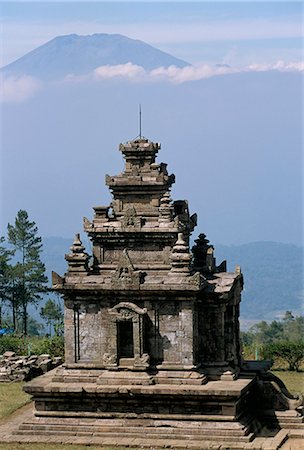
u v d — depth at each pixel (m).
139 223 68.12
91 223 69.12
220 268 73.38
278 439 63.88
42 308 148.00
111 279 66.12
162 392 64.00
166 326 66.06
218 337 66.94
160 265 67.88
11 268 141.25
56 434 65.44
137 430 64.50
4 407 75.38
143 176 69.94
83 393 65.25
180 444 62.75
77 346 67.44
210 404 63.97
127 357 66.56
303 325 170.12
